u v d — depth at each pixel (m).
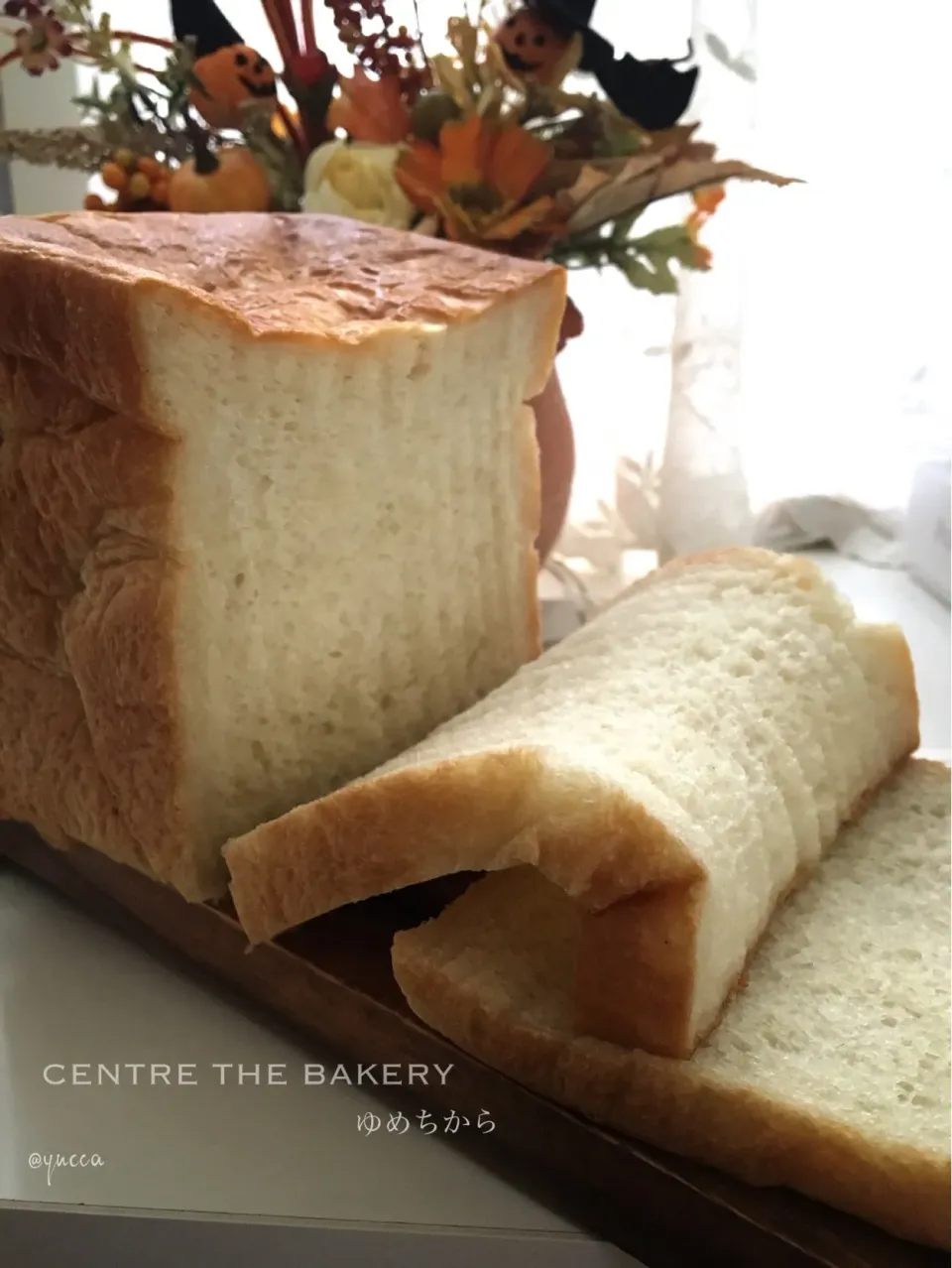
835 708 0.26
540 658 0.29
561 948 0.22
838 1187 0.18
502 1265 0.20
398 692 0.28
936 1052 0.20
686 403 0.39
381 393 0.25
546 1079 0.20
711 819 0.21
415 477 0.27
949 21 0.40
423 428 0.26
